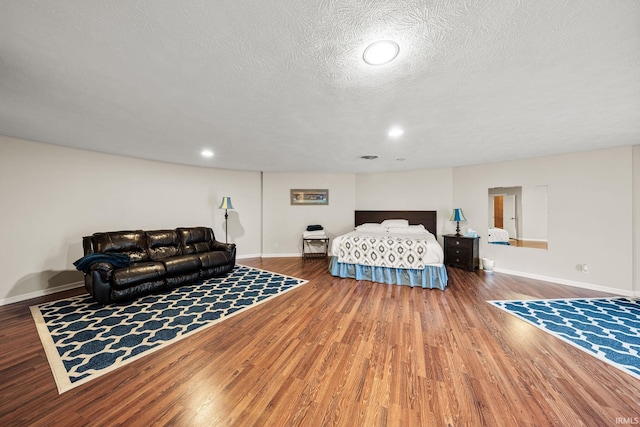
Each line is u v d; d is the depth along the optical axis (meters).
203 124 2.46
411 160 4.27
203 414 1.37
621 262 3.27
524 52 1.29
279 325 2.43
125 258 3.18
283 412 1.39
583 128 2.53
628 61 1.36
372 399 1.48
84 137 2.96
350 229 5.95
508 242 4.26
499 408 1.41
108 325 2.41
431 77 1.54
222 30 1.14
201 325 2.42
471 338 2.17
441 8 1.00
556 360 1.85
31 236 3.20
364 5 0.99
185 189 4.95
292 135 2.82
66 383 1.60
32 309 2.79
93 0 0.97
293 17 1.05
